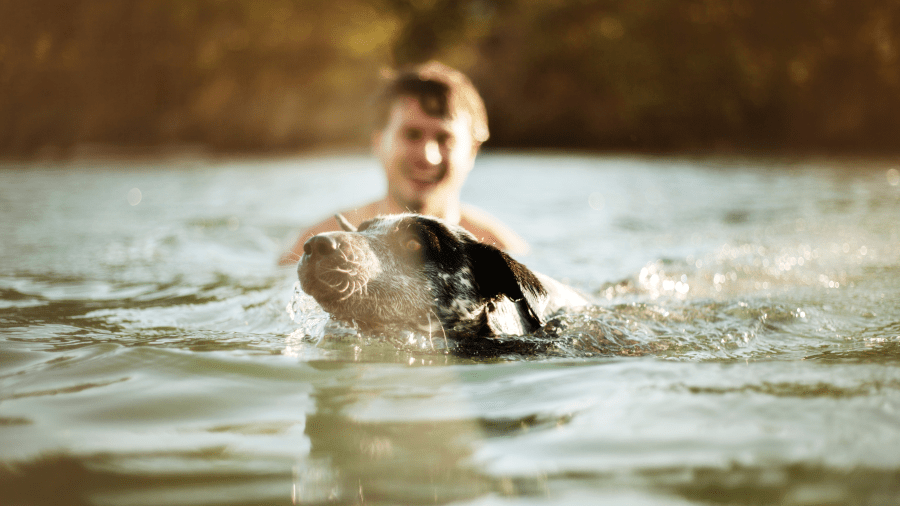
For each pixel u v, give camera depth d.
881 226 6.36
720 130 22.94
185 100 22.64
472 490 1.50
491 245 3.46
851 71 22.36
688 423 1.83
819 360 2.57
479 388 2.22
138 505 1.44
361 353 2.72
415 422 1.90
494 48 25.30
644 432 1.78
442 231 3.51
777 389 2.12
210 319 3.32
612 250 5.50
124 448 1.72
